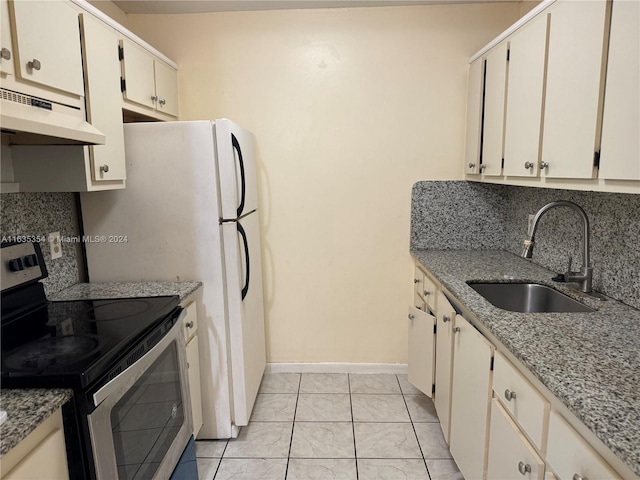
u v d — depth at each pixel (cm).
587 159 127
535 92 162
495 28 247
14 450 86
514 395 119
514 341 118
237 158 202
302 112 259
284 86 257
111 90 171
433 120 257
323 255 273
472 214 266
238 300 201
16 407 93
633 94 107
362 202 267
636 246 146
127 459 119
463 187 264
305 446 207
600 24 120
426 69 252
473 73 239
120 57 184
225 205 194
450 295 190
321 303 279
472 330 154
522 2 239
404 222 268
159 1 237
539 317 138
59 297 172
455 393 175
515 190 253
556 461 97
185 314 167
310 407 243
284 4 244
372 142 261
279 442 211
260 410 240
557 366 103
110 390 107
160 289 183
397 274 274
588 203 176
